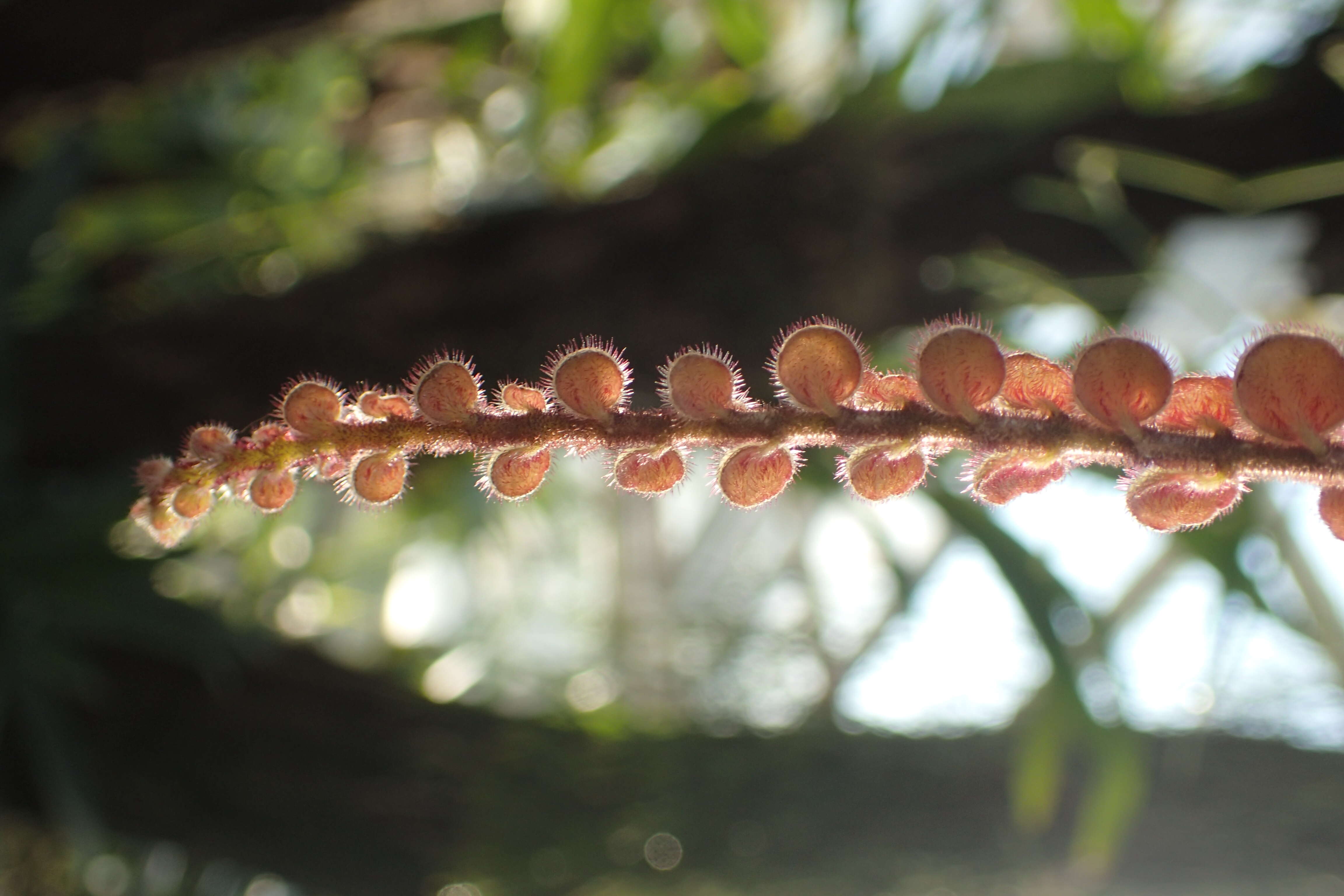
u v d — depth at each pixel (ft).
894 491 0.54
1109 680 1.52
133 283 2.05
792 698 2.06
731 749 1.76
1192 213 1.60
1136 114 1.57
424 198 2.48
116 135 2.27
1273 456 0.52
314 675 1.71
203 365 1.73
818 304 1.63
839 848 1.67
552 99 1.87
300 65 2.53
